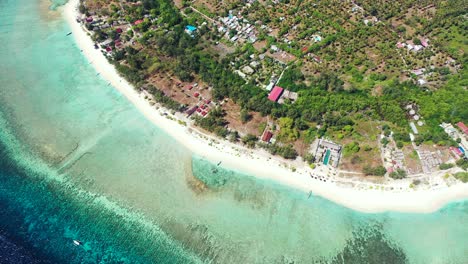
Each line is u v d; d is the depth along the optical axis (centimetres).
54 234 7838
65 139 9688
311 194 8725
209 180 8912
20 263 7150
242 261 7638
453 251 7900
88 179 8838
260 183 8881
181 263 7562
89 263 7475
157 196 8588
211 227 8100
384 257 7806
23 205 8294
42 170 8956
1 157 9162
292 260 7700
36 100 10744
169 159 9338
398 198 8619
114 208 8331
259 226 8181
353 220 8331
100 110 10475
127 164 9200
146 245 7788
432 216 8400
